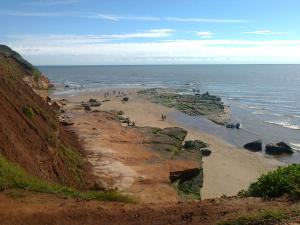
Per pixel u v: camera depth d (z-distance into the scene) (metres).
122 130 45.03
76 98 85.81
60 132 32.59
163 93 98.50
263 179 13.12
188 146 42.97
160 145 39.41
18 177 15.81
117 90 108.50
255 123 64.12
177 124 58.75
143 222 11.48
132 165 32.25
